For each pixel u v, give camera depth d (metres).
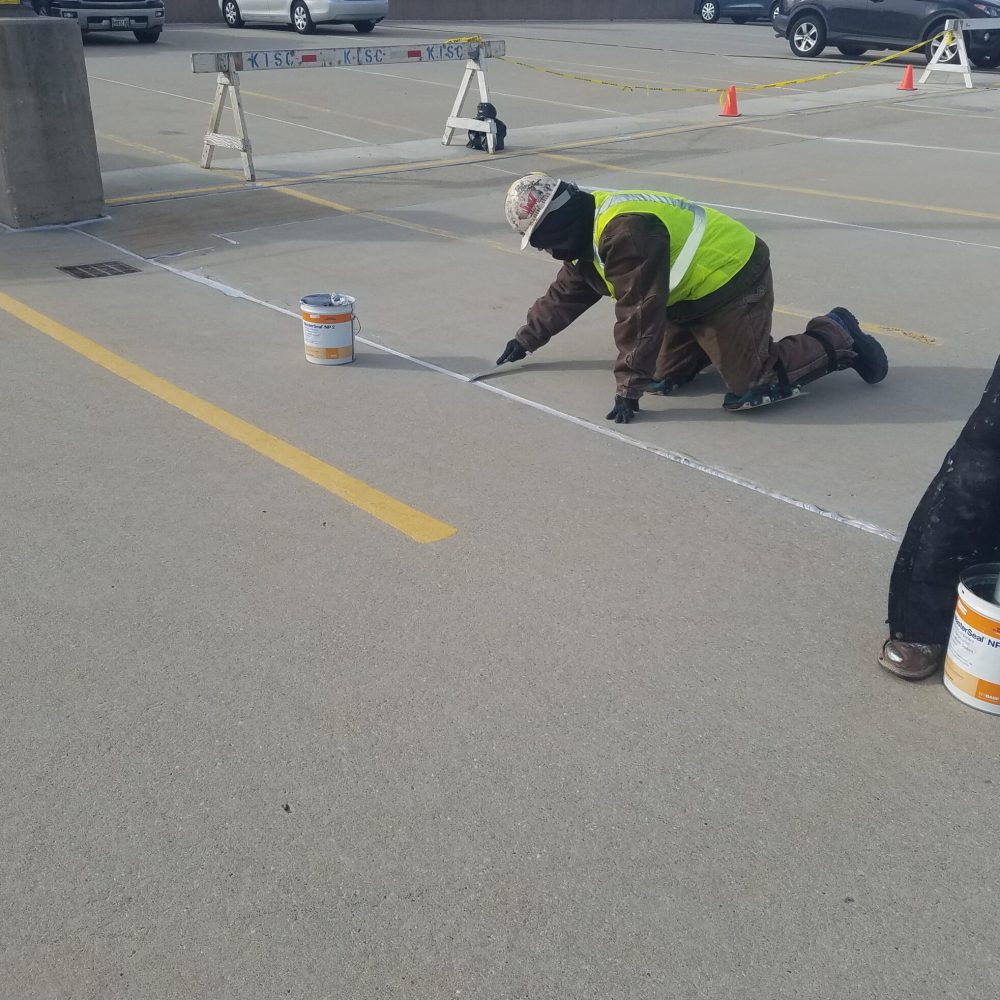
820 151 11.24
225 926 2.34
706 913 2.38
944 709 3.05
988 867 2.51
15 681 3.11
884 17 18.25
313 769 2.79
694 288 4.60
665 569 3.71
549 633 3.36
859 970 2.25
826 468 4.45
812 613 3.48
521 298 6.63
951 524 2.95
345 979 2.22
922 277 7.01
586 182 9.70
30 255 7.41
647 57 20.14
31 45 7.59
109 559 3.72
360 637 3.32
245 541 3.85
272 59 9.63
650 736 2.92
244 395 5.11
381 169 10.18
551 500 4.17
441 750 2.86
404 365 5.54
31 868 2.48
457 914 2.38
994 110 14.11
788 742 2.91
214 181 9.59
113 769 2.79
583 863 2.51
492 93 15.05
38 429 4.70
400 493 4.21
